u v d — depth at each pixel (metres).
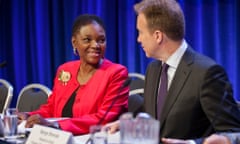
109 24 4.92
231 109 1.86
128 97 2.70
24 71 5.39
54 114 2.82
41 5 5.19
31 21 5.30
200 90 1.90
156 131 1.39
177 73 1.99
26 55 5.39
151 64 2.29
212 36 4.53
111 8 4.91
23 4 5.30
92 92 2.62
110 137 1.87
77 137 2.17
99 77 2.64
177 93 1.96
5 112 2.23
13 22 5.34
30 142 1.76
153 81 2.19
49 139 1.70
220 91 1.88
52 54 5.27
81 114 2.60
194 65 1.96
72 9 5.04
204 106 1.88
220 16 4.50
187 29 4.60
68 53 5.09
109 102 2.53
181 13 1.98
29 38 5.35
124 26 4.87
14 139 2.02
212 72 1.91
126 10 4.84
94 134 1.65
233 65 4.46
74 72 2.83
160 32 1.96
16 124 2.11
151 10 1.96
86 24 2.69
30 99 3.65
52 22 5.20
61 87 2.84
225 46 4.50
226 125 1.82
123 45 4.88
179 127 1.93
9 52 5.47
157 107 2.09
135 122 1.40
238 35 4.46
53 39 5.21
